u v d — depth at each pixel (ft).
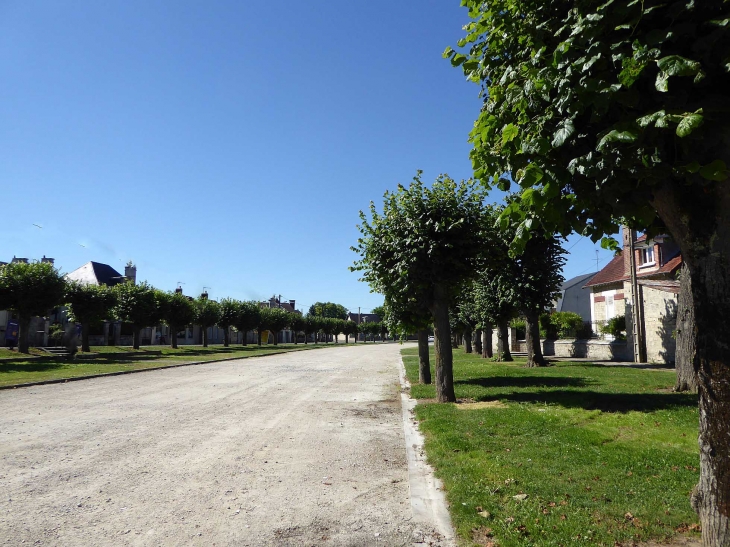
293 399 41.50
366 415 33.55
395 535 13.83
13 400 39.40
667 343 64.64
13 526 14.37
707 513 10.25
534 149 10.98
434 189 37.55
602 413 28.81
